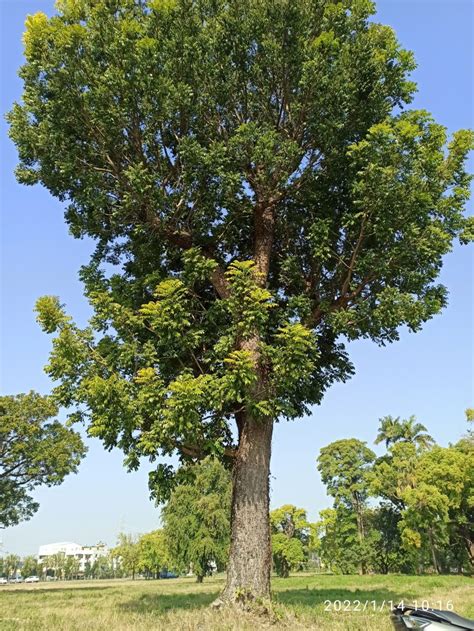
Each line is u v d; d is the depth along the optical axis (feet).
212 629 33.04
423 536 145.28
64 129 44.47
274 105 48.52
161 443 38.58
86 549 545.03
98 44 42.83
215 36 45.80
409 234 43.29
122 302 45.98
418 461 154.92
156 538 273.13
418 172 42.55
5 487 121.08
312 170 48.11
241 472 43.34
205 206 45.80
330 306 47.93
